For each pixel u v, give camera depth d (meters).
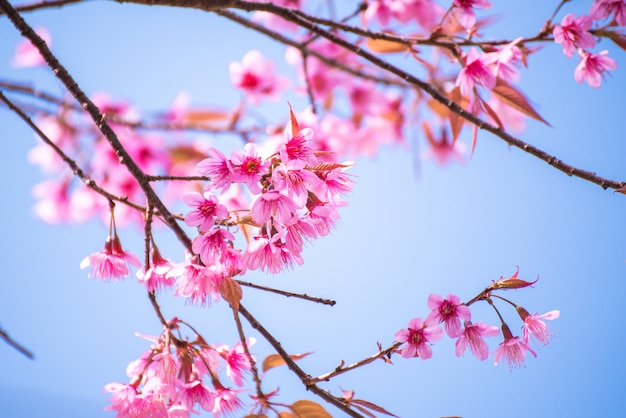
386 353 1.62
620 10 1.66
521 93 1.69
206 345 1.63
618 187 1.60
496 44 1.69
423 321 1.63
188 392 1.62
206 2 1.66
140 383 1.63
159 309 1.62
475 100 1.69
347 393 1.63
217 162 1.57
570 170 1.61
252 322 1.62
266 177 1.57
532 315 1.64
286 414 1.63
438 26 1.71
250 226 1.61
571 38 1.67
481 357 1.63
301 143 1.57
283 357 1.62
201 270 1.59
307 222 1.58
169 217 1.59
